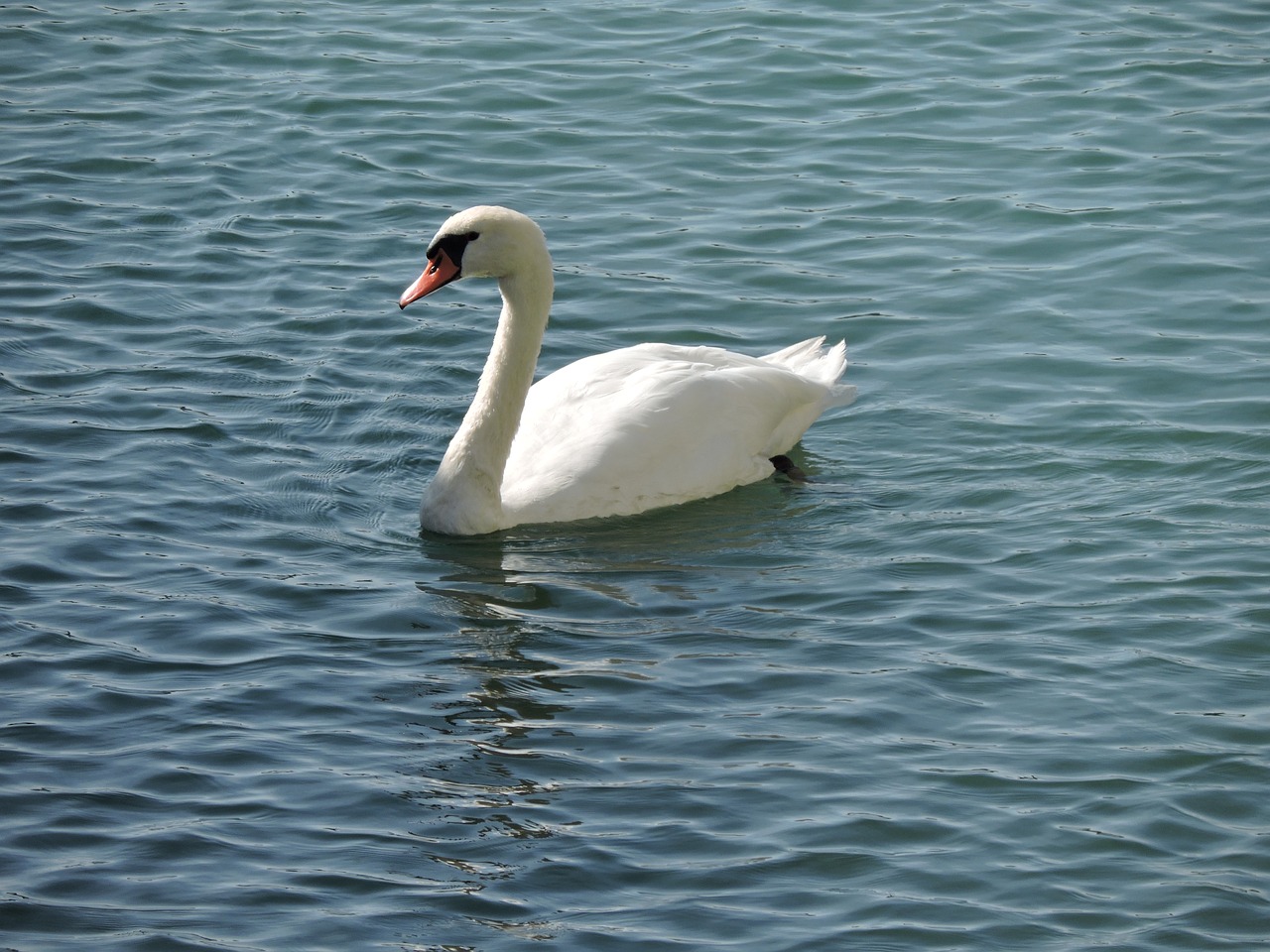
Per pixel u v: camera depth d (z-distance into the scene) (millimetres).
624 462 15094
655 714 11828
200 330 17703
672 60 24109
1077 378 16938
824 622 13102
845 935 9594
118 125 22234
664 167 21328
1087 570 13719
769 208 20359
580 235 19781
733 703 11969
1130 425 16016
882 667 12414
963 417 16438
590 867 10203
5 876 10000
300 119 22469
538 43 24672
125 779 10969
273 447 15742
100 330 17594
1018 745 11438
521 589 13648
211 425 15969
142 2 26047
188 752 11281
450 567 14008
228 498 14867
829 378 16406
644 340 17797
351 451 15797
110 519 14336
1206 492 14883
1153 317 17953
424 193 20672
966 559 14000
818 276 18969
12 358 16938
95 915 9695
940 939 9570
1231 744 11398
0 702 11758
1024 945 9516
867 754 11352
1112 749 11367
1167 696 11977
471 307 18484
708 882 10070
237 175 21047
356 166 21297
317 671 12312
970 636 12828
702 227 19922
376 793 10914
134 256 19141
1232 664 12352
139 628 12789
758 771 11164
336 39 24812
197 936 9547
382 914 9758
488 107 22797
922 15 25422
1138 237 19438
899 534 14508
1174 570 13641
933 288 18672
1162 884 10031
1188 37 24422
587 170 21250
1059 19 25156
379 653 12617
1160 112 22234
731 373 15797
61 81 23375
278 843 10398
